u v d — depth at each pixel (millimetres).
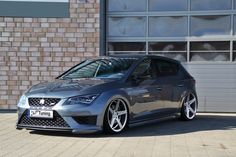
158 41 13172
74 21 12812
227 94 12906
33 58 12852
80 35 12820
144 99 9281
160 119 9969
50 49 12852
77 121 8055
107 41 13266
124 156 6672
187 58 13055
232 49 12898
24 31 12844
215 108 12938
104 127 8352
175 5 13125
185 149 7207
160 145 7508
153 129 9320
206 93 12977
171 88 10172
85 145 7465
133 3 13234
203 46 13023
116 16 13258
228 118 11469
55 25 12812
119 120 8633
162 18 13172
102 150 7070
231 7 12922
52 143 7625
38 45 12844
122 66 9352
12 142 7723
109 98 8336
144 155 6738
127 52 13250
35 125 8289
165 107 9984
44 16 12812
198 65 13008
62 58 12852
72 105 8016
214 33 12984
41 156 6648
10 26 12844
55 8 12797
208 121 10750
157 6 13172
